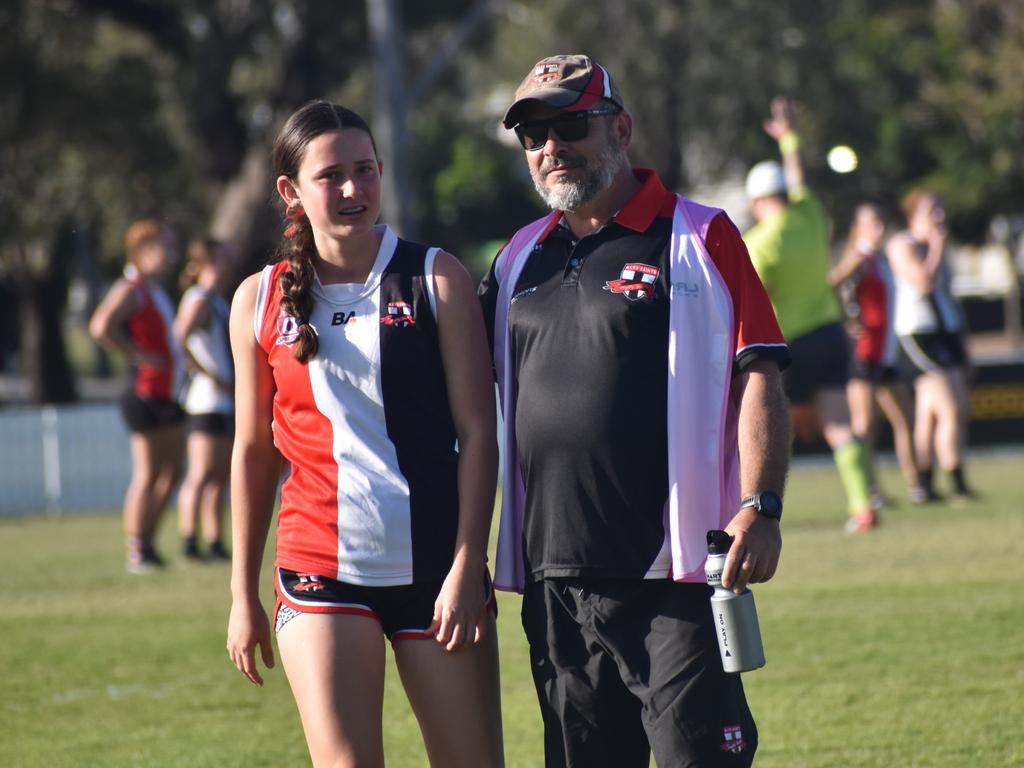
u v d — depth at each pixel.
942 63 128.00
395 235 13.84
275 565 13.69
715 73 134.38
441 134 169.50
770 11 134.75
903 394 43.59
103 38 100.56
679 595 12.95
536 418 13.38
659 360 13.10
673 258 13.23
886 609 27.28
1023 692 21.27
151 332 37.50
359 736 12.89
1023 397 60.56
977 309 164.75
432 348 13.54
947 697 21.12
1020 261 167.00
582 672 13.41
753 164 139.12
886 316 43.06
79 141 99.12
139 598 33.25
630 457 13.03
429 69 75.94
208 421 38.84
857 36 138.12
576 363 13.27
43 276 111.44
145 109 100.88
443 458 13.62
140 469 38.09
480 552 13.35
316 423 13.52
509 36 143.38
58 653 27.16
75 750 20.44
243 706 22.98
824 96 139.25
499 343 14.00
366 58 95.44
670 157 137.50
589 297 13.32
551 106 13.27
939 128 133.00
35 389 112.75
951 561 32.03
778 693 21.75
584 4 134.12
